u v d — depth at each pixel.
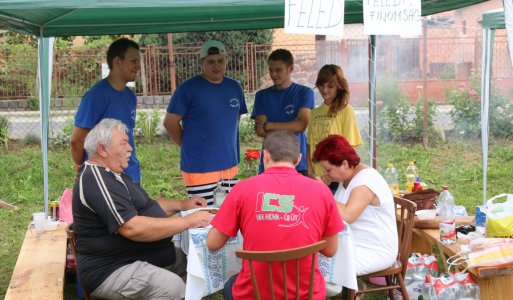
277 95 5.96
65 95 13.51
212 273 3.86
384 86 12.23
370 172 4.24
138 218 3.88
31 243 4.73
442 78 14.02
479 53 13.73
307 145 5.77
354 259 4.05
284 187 3.36
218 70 5.62
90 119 4.90
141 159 11.12
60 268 4.18
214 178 5.69
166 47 14.21
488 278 4.01
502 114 11.85
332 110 5.41
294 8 3.74
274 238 3.31
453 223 4.38
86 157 5.06
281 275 3.36
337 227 3.44
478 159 10.87
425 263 4.70
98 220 3.91
